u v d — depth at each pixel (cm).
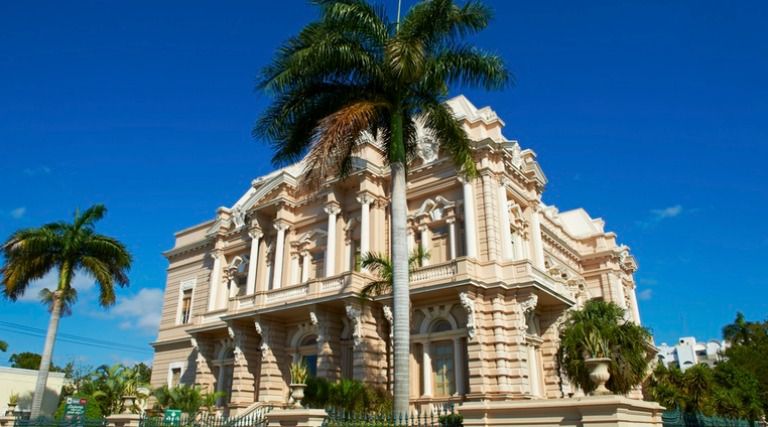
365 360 2730
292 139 2075
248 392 3244
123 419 2073
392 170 1928
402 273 1791
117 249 3584
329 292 2955
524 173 3259
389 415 1605
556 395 2677
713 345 13338
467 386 2578
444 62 1995
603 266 4509
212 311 3669
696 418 2333
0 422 2436
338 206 3359
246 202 3891
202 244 4281
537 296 2681
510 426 1181
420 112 2069
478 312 2578
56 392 4450
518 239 3083
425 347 2716
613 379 2342
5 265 3378
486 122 3145
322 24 1964
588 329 2408
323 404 2150
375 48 1992
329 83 2064
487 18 1983
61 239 3497
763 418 3938
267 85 1972
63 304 3478
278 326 3234
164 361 4166
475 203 2884
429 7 1919
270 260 3712
